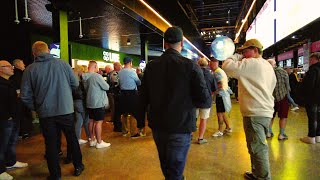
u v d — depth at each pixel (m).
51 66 2.67
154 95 1.78
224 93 4.66
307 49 7.61
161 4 8.85
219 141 4.34
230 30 16.44
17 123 3.26
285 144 4.01
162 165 1.87
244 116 2.49
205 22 14.50
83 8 6.67
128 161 3.44
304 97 4.04
